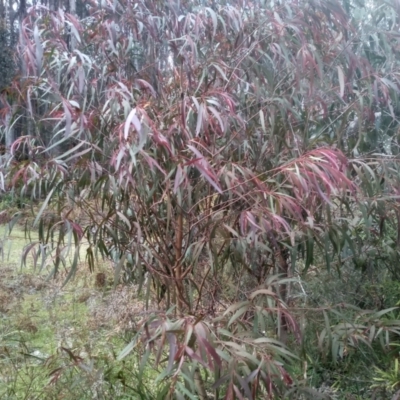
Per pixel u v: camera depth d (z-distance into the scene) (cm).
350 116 215
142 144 131
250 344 144
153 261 214
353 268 254
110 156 179
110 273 347
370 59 211
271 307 160
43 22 188
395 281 240
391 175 201
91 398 201
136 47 208
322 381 227
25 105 193
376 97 179
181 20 196
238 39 196
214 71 190
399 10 194
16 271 369
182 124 160
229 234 183
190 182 178
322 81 185
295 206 153
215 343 140
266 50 194
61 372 212
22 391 235
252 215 158
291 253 196
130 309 246
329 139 194
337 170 140
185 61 192
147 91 192
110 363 225
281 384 139
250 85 188
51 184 186
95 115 174
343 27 190
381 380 197
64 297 324
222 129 152
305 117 195
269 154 196
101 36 199
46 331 299
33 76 175
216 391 184
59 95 162
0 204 203
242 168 164
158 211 197
